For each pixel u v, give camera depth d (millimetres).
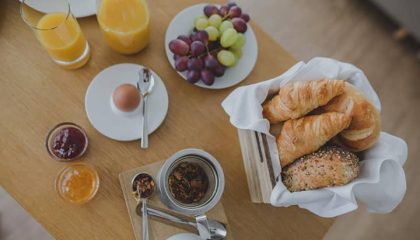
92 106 729
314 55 1362
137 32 718
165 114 743
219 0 821
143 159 728
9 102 729
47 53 757
